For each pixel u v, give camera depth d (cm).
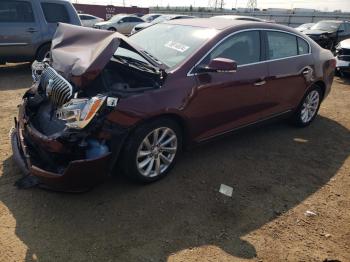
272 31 477
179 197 357
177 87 360
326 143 529
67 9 901
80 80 310
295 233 322
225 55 412
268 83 465
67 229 302
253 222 331
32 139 334
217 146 479
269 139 523
